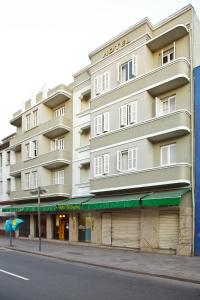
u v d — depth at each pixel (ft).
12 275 39.17
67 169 96.63
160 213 65.51
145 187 66.74
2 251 71.56
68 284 34.14
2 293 29.68
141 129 68.85
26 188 111.55
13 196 117.70
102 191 76.18
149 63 71.00
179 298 28.35
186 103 63.87
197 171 60.39
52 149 105.91
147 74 69.05
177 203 57.57
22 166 114.83
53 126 97.81
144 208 67.92
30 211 102.58
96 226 80.94
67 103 99.55
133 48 73.61
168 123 63.46
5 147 138.82
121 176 71.46
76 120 94.43
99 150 79.41
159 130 65.00
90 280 36.68
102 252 65.36
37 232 108.78
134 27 73.51
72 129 95.81
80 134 92.73
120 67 76.89
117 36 77.61
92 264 49.80
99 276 39.58
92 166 81.05
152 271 41.91
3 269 43.96
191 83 63.31
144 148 67.77
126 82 73.87
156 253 63.05
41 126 104.94
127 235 72.49
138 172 67.67
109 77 79.46
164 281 36.73
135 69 72.18
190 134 62.28
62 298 28.02
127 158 72.64
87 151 88.84
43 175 102.99
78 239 88.17
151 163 67.92
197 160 60.64
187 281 36.45
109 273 42.09
